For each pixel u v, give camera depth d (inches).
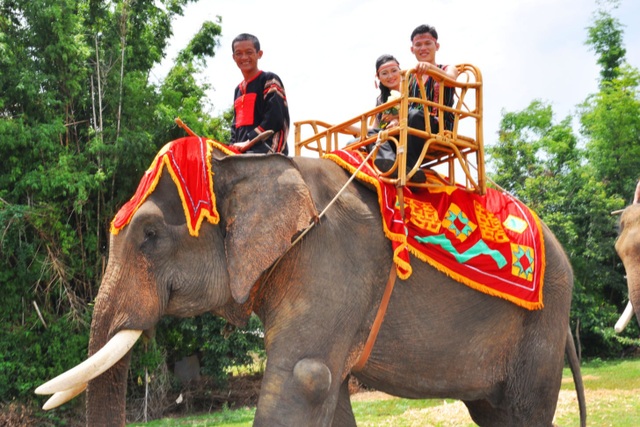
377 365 137.0
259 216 123.0
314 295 124.3
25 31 529.7
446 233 140.3
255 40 154.3
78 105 566.3
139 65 628.1
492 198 157.8
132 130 559.2
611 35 1047.0
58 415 506.0
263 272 121.6
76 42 534.9
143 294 121.5
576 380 171.3
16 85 501.4
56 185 486.3
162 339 585.0
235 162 127.9
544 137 1003.9
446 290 139.6
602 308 843.4
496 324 146.6
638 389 462.3
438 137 137.6
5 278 488.7
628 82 946.1
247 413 547.5
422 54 157.9
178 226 124.1
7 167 505.7
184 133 592.4
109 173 519.2
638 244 171.5
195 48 744.3
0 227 477.1
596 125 936.3
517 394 152.6
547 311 154.7
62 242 506.6
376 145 138.8
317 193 132.0
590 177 903.7
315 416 119.9
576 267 867.4
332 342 123.6
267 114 149.6
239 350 607.5
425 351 138.5
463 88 144.0
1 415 470.0
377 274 131.8
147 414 561.3
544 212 866.1
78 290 545.6
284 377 120.0
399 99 134.7
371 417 377.7
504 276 144.6
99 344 121.0
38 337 499.5
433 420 337.4
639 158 918.4
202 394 625.3
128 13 596.7
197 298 125.4
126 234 123.1
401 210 133.3
